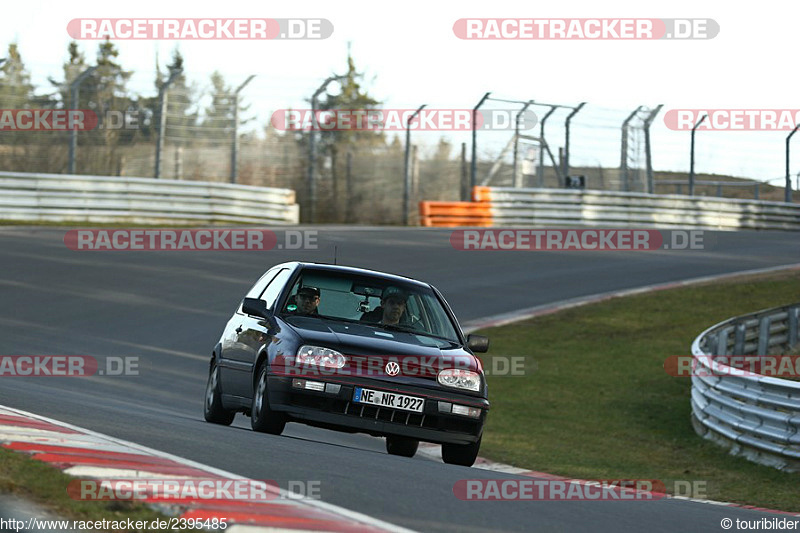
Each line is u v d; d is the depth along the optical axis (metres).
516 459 38.97
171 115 104.19
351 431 27.39
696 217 126.38
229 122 106.94
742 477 35.97
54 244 80.25
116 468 17.92
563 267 88.50
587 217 118.12
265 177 110.44
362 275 31.25
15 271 69.75
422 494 20.38
